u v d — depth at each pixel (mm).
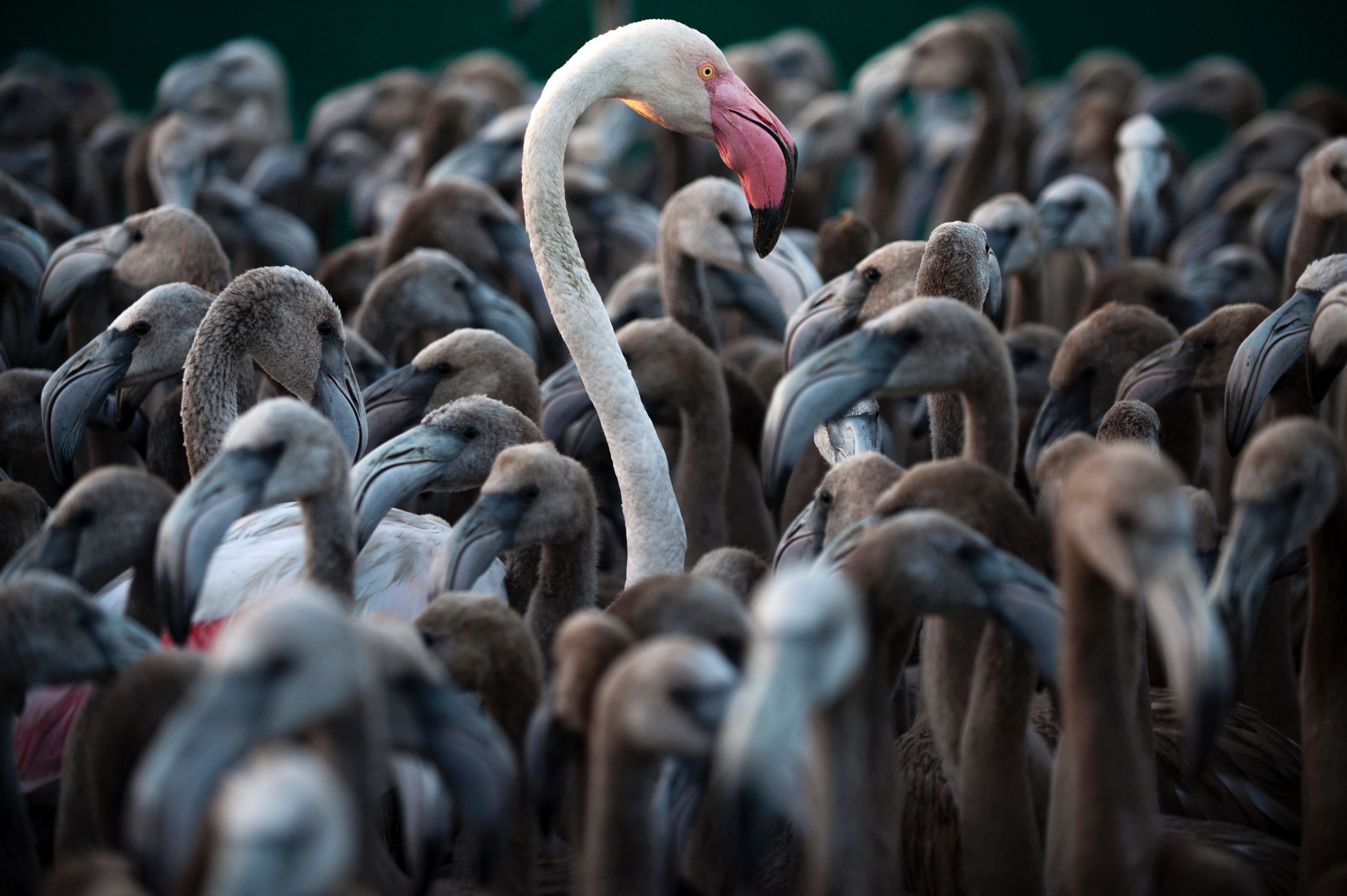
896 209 20469
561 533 7676
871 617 6172
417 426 8953
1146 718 7352
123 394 9766
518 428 8688
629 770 5555
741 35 31859
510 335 12234
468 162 16484
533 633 7934
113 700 5906
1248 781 7938
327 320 9109
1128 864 5863
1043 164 21188
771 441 6969
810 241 14641
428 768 6301
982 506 6613
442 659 6707
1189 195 20406
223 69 24297
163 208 11016
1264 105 28047
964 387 7168
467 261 13266
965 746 6633
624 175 24234
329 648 4891
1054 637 5977
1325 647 6781
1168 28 32125
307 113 31000
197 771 4629
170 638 7781
